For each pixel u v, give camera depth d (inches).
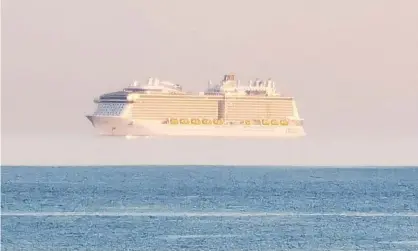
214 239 7598.4
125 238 7623.0
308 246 7298.2
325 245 7337.6
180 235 7819.9
